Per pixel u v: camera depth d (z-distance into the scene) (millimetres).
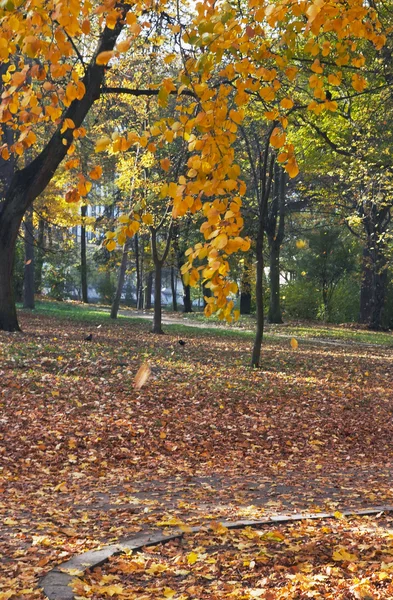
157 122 4094
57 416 11258
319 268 50438
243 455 10625
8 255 20875
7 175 28141
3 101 3902
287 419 13102
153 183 22984
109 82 21703
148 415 12078
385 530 6074
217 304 3945
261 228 19047
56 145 19844
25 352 16656
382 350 29094
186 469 9398
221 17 3988
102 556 5121
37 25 3723
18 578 4680
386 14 13922
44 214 33438
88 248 69188
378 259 41875
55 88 3881
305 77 15586
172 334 29578
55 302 51375
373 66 17031
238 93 4438
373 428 13164
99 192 48750
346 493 8188
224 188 3998
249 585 4707
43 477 8516
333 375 19328
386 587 4516
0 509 6793
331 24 4531
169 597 4289
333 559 5105
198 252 3902
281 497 7867
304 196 39656
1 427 10352
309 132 22938
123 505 7207
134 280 81000
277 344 28250
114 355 18422
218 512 6898
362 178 22234
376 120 20219
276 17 4180
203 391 14594
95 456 9672
